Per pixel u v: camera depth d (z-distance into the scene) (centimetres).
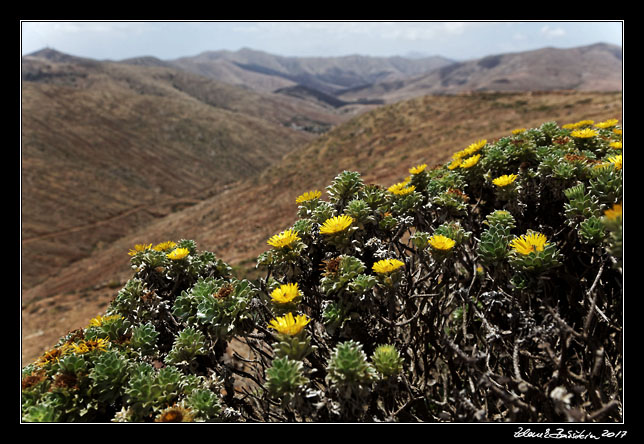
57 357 180
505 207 215
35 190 6500
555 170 203
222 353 201
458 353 145
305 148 4522
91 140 8856
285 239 193
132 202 7325
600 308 164
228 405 184
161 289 227
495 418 157
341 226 189
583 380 141
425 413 170
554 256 146
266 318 192
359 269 172
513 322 150
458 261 183
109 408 166
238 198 3928
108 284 2727
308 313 209
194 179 9212
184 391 159
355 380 138
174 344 180
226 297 174
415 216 222
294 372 141
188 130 11200
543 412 147
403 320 198
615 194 161
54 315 2144
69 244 5559
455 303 218
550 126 283
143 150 9481
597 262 171
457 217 223
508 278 159
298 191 3159
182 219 4481
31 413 147
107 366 161
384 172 2512
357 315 167
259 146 11981
